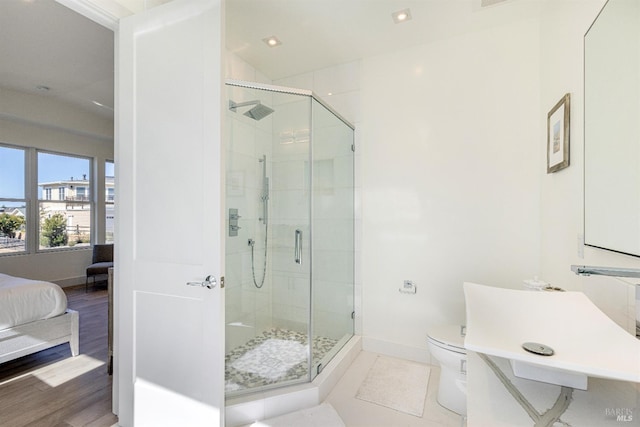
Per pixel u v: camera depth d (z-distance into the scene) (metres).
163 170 1.62
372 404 1.95
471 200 2.40
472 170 2.40
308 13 2.15
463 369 1.81
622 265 1.17
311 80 2.97
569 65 1.69
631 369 0.76
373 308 2.74
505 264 2.30
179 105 1.58
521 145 2.25
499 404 0.79
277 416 1.81
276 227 2.75
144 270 1.66
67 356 2.62
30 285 2.46
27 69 3.47
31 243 4.68
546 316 1.14
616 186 1.18
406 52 2.62
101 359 2.56
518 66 2.26
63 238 5.09
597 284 1.37
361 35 2.42
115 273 1.81
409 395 2.05
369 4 2.05
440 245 2.50
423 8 2.10
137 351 1.68
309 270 2.54
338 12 2.14
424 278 2.55
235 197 2.57
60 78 3.71
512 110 2.28
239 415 1.74
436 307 2.51
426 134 2.55
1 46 2.98
